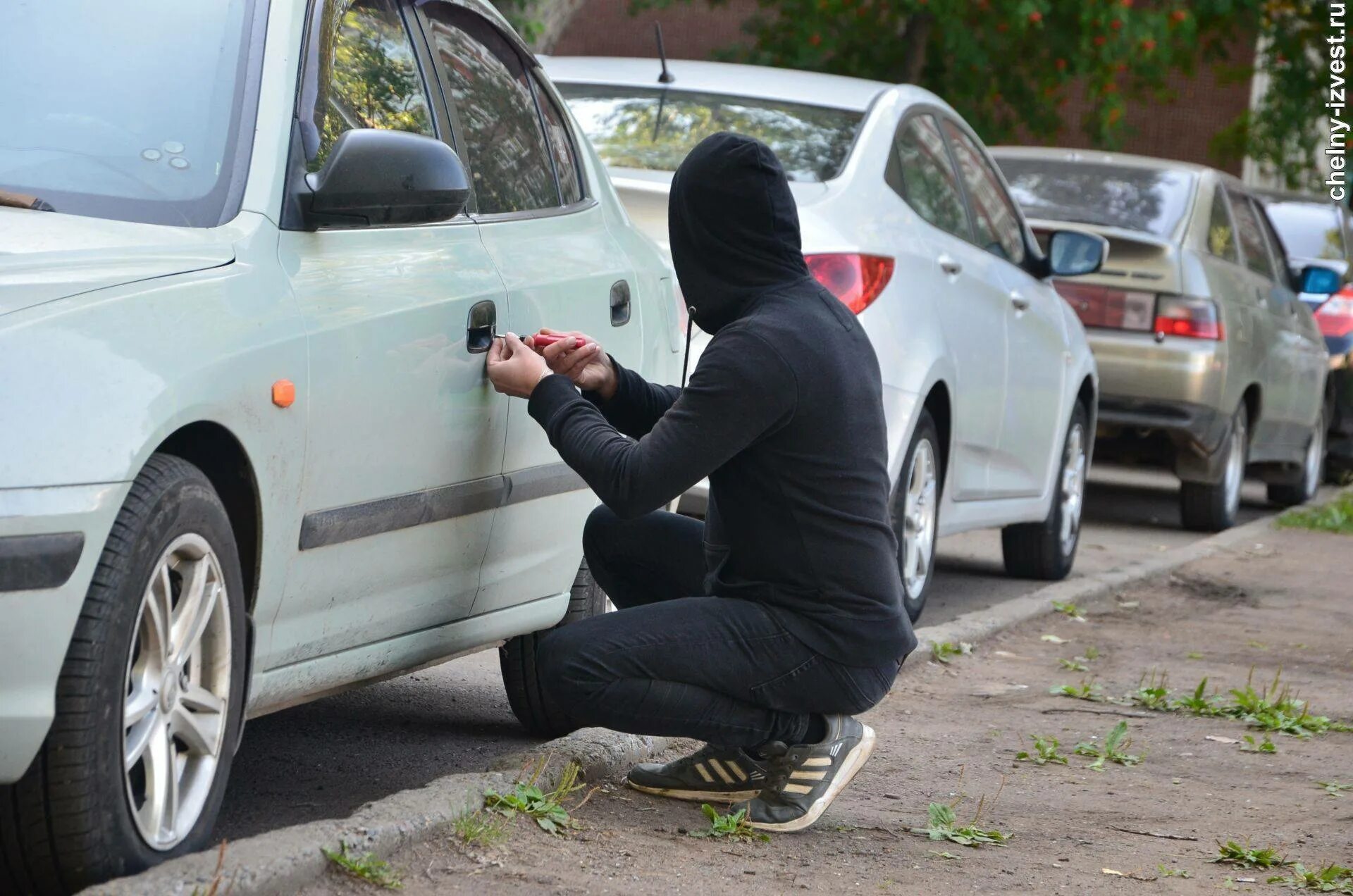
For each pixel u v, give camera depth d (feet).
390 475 12.87
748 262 13.33
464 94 15.60
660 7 63.10
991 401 26.37
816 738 14.01
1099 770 17.54
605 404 14.78
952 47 52.21
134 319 10.52
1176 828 15.35
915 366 22.85
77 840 10.04
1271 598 32.22
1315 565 36.96
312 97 13.17
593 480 13.21
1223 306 37.76
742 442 12.92
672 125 24.57
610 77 25.84
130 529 10.11
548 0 42.88
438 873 11.82
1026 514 29.17
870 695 13.71
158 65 12.83
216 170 12.34
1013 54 54.95
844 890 12.55
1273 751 18.94
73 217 11.51
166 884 10.22
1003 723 19.65
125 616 10.12
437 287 13.55
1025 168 40.01
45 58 12.75
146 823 10.67
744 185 13.23
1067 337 30.63
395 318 12.85
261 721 17.33
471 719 18.12
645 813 14.10
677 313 18.67
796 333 13.04
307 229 12.55
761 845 13.53
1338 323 54.34
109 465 9.87
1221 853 14.29
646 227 21.85
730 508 13.47
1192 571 34.37
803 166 23.50
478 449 14.07
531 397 13.70
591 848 12.81
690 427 12.89
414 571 13.48
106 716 10.06
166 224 11.87
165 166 12.27
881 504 13.52
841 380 13.17
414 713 18.21
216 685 11.30
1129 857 14.23
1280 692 22.48
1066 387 30.37
